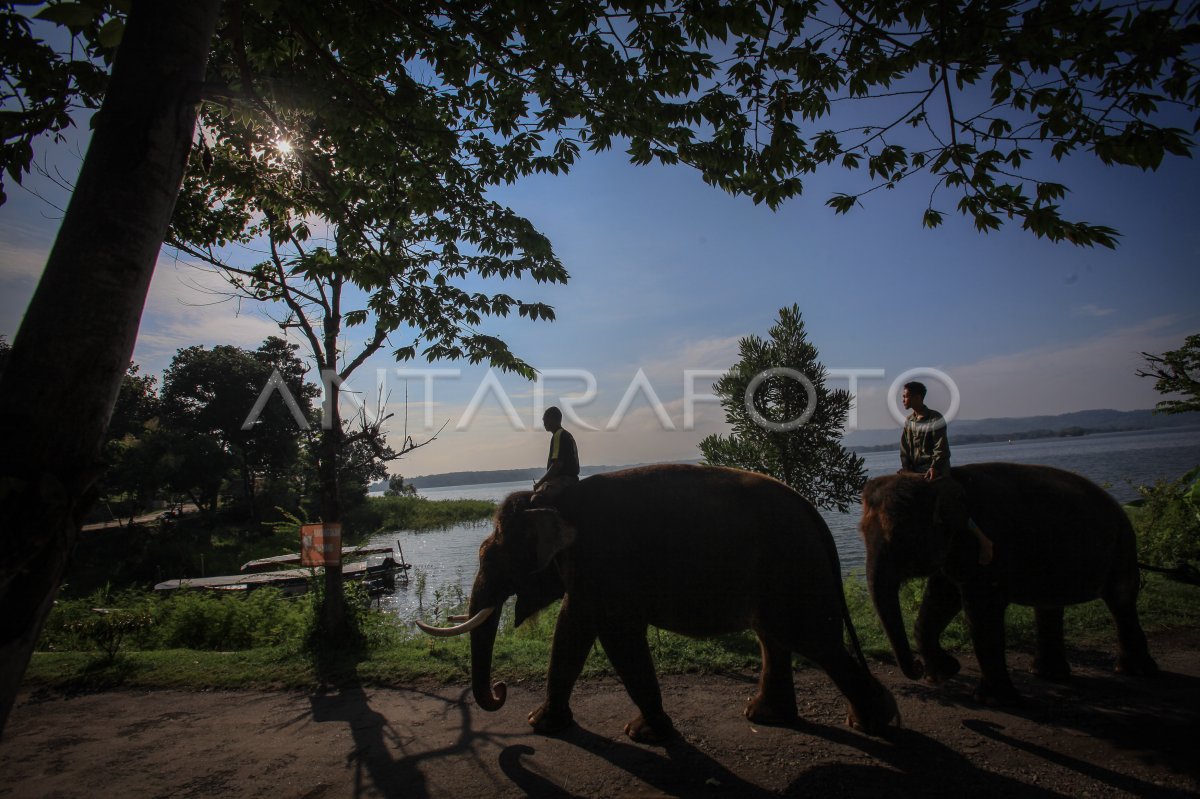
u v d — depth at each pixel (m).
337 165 5.85
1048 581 5.32
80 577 23.64
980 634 5.09
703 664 6.21
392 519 43.00
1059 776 3.79
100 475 1.90
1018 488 5.51
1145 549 9.63
